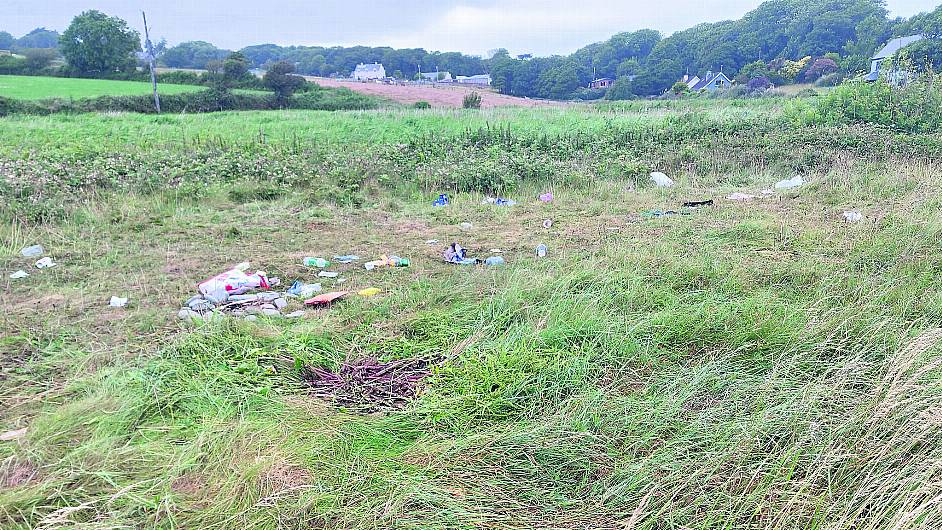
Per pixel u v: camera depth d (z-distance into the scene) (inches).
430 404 123.9
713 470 105.0
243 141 504.1
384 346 152.6
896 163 392.2
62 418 115.0
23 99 954.1
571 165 410.9
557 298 173.2
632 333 151.6
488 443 113.0
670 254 221.3
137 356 144.1
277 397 125.8
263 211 310.0
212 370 135.7
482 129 525.7
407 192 363.3
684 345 151.8
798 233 256.8
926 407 115.6
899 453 106.0
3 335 155.1
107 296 185.8
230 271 203.6
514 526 95.5
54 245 240.5
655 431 116.4
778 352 146.3
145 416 119.8
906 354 134.2
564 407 124.6
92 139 525.0
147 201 311.3
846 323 155.6
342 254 240.1
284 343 149.3
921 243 222.8
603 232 274.5
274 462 103.8
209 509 94.5
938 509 92.4
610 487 103.7
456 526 94.4
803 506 97.4
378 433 116.5
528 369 137.9
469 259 231.5
